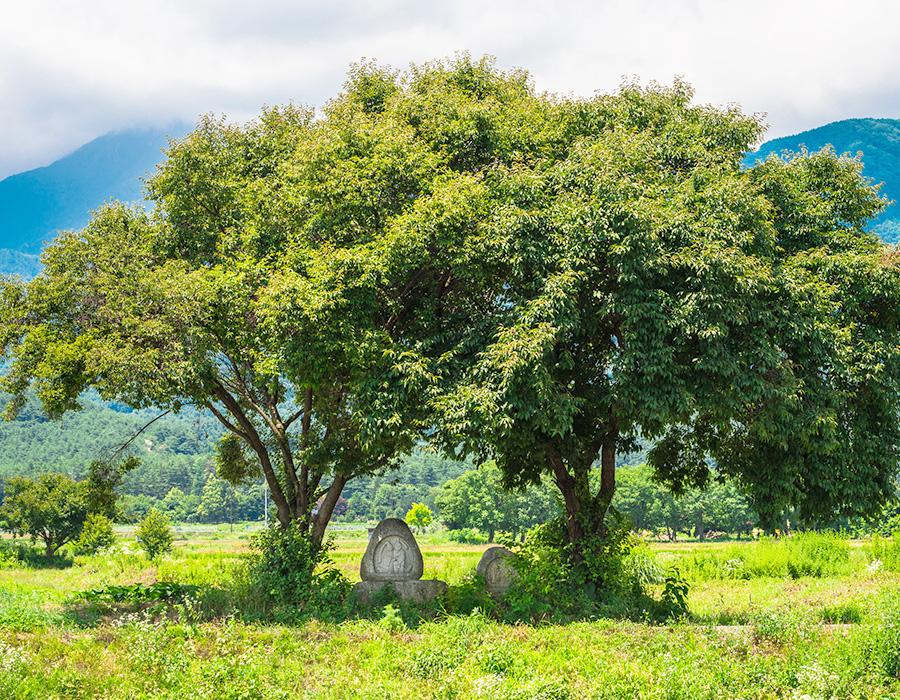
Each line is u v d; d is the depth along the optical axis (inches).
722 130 856.9
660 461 931.3
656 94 876.6
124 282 753.6
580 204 692.7
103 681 446.0
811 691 415.2
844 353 737.6
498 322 698.2
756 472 821.9
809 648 482.6
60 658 498.6
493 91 899.4
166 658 470.0
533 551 762.8
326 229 746.8
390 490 5851.4
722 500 3412.9
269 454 1034.7
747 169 837.8
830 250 807.1
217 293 753.0
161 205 935.0
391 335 772.0
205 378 778.2
